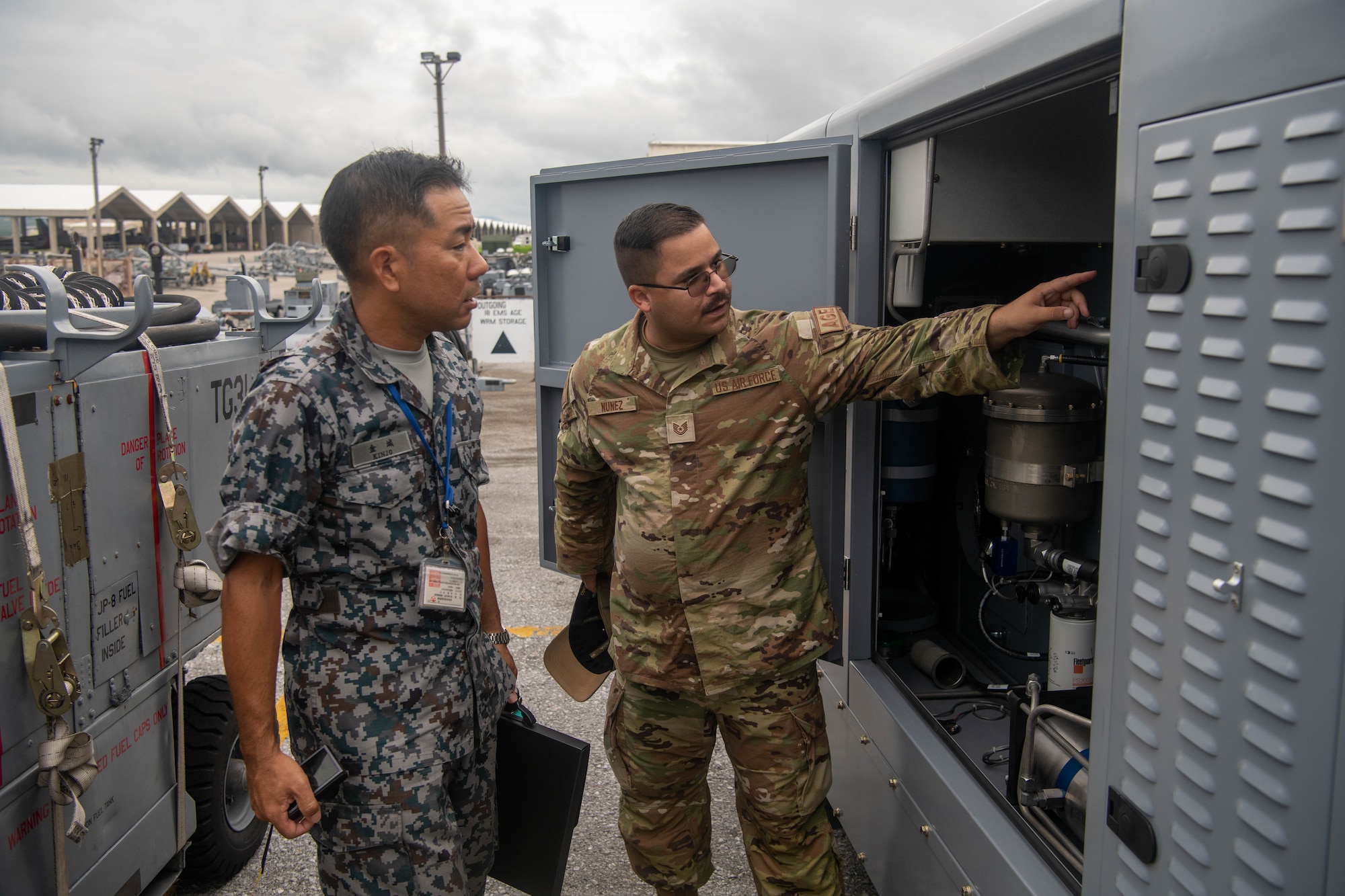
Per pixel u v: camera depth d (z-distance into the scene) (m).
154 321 2.55
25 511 1.66
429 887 1.74
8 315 2.15
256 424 1.60
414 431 1.75
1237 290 1.09
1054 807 1.82
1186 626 1.20
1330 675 0.99
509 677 2.08
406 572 1.75
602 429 2.06
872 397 1.95
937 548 3.14
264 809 1.62
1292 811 1.04
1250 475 1.08
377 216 1.63
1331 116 0.96
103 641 2.04
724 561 1.98
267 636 1.63
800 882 2.09
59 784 1.79
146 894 2.37
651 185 2.77
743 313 2.02
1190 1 1.16
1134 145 1.28
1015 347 1.77
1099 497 2.44
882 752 2.36
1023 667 2.78
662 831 2.29
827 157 2.33
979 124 2.25
